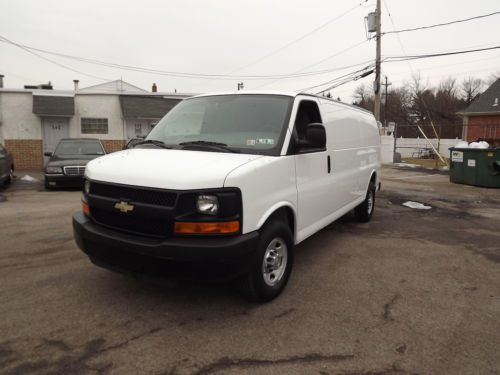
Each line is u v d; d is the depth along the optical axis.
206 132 4.30
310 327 3.40
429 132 56.19
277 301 3.89
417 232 6.86
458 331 3.41
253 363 2.87
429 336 3.31
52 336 3.17
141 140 4.61
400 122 63.91
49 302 3.78
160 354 2.95
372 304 3.90
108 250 3.46
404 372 2.81
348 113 6.06
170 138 4.39
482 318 3.65
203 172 3.24
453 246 6.02
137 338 3.16
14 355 2.90
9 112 18.48
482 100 31.36
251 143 4.01
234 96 4.68
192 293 4.00
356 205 6.65
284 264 4.02
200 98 4.91
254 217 3.44
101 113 19.77
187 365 2.83
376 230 6.95
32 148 18.88
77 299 3.84
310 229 4.69
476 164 13.15
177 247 3.11
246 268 3.37
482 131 30.73
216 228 3.19
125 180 3.39
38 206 8.70
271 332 3.30
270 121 4.18
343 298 4.02
